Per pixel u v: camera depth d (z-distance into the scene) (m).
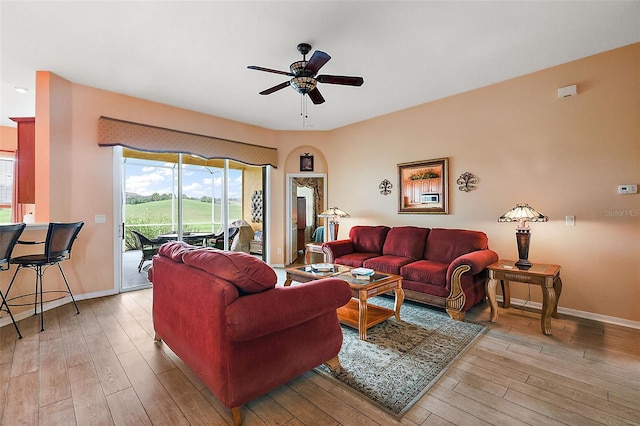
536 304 3.55
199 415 1.70
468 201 4.04
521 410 1.73
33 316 3.19
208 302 1.69
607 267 3.07
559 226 3.34
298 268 3.44
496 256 3.48
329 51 3.01
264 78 3.60
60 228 2.99
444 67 3.37
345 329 2.91
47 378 2.04
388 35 2.74
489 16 2.47
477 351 2.45
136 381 2.01
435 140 4.36
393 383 2.00
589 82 3.15
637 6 2.34
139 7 2.34
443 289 3.21
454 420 1.65
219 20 2.50
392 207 4.88
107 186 3.96
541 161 3.46
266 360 1.71
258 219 5.97
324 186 5.94
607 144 3.06
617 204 3.02
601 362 2.27
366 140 5.23
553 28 2.64
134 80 3.64
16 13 2.39
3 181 5.57
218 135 5.03
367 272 3.12
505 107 3.72
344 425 1.62
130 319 3.12
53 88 3.45
